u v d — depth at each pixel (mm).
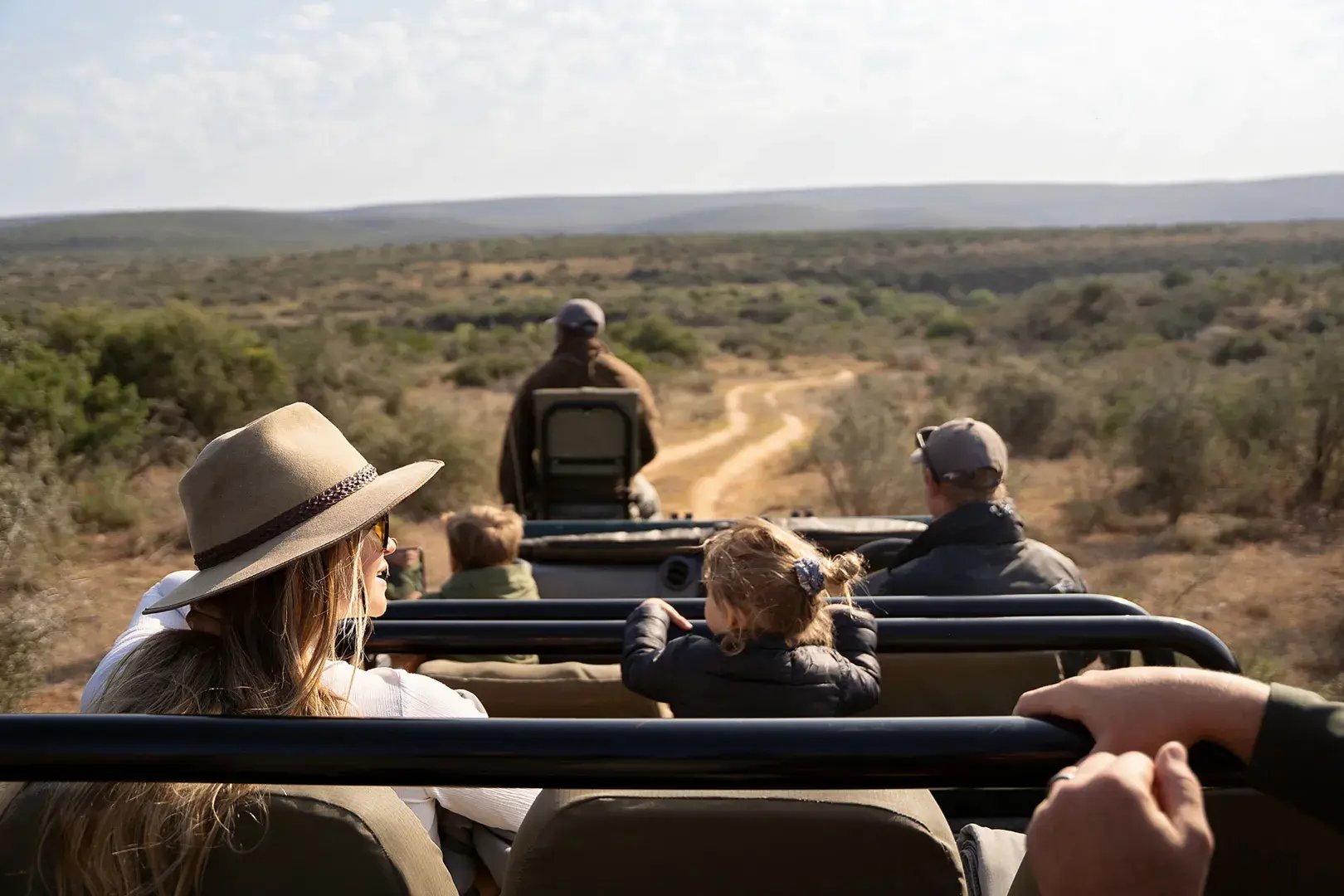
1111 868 878
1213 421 12531
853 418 14250
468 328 50750
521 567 4059
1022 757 1166
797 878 1492
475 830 2018
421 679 1994
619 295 114562
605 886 1510
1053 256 127688
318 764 1238
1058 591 3676
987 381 20984
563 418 6801
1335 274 44625
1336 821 1033
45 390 12281
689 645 2291
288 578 1645
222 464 1646
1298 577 9508
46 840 1416
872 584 3781
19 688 6102
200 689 1587
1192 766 1122
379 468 14562
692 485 16531
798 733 1205
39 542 7871
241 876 1393
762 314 81688
